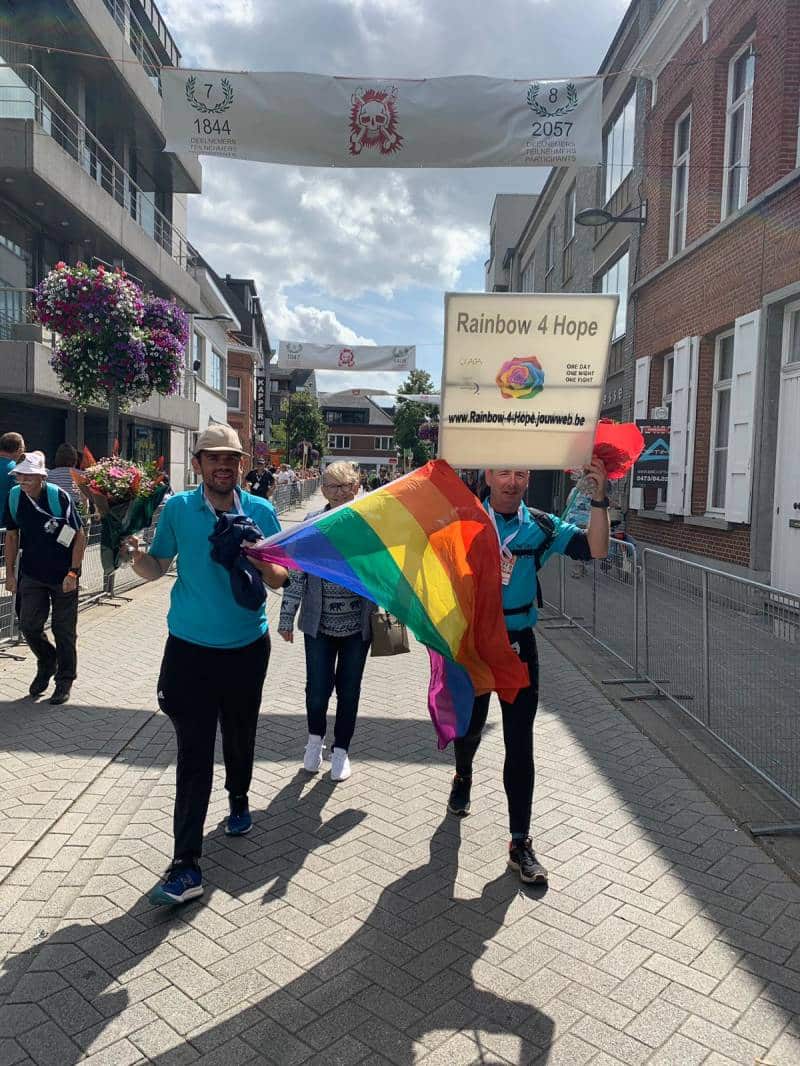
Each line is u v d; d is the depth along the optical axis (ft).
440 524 10.69
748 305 33.71
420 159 27.99
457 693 11.17
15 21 48.70
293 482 116.88
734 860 11.96
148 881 11.22
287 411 220.84
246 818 12.65
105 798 13.92
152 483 11.53
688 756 16.25
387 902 10.70
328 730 17.74
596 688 21.54
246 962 9.39
